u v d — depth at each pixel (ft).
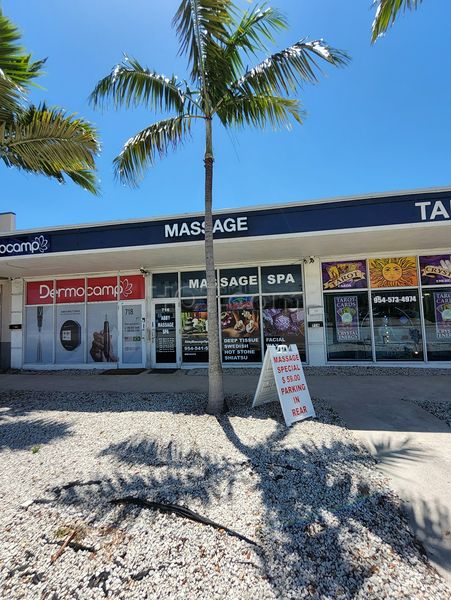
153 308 36.96
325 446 14.32
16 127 22.61
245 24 18.52
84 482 11.74
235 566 7.91
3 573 7.82
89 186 29.35
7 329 40.24
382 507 10.03
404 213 25.05
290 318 34.50
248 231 26.89
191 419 18.25
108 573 7.77
